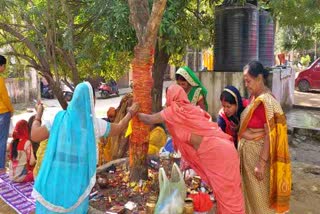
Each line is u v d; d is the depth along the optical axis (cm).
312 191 481
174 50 638
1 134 555
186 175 402
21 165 495
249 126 322
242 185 332
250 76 313
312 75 1536
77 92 293
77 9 673
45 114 1205
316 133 760
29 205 430
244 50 809
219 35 830
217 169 298
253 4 825
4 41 649
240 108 338
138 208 350
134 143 383
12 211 422
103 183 393
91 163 295
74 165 290
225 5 820
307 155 680
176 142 318
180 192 315
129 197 373
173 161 445
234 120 344
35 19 602
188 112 302
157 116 317
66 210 290
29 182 498
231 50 817
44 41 585
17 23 598
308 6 498
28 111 1263
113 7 549
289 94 1076
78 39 671
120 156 515
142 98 361
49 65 632
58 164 289
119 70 759
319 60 1540
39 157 434
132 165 390
